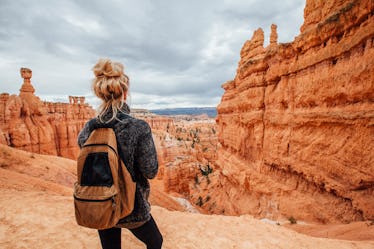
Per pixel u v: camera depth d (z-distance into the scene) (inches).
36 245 134.0
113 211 60.7
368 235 282.0
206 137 4315.9
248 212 738.2
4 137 1437.0
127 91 73.1
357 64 375.2
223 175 1093.1
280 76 617.6
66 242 139.1
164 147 2694.4
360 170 378.0
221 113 1187.3
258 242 164.2
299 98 531.2
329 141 444.5
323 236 346.9
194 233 166.7
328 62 443.8
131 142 66.0
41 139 1700.3
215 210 1069.8
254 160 774.5
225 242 157.5
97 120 68.2
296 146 543.2
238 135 897.5
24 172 625.3
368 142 362.6
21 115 1656.0
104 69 68.7
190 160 2214.6
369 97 360.5
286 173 609.3
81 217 60.9
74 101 2491.4
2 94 1631.4
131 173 66.9
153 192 794.8
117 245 76.9
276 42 849.5
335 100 430.3
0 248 129.5
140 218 72.1
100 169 61.5
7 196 227.0
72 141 2201.0
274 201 621.6
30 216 175.5
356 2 374.6
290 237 184.4
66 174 726.5
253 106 757.9
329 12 499.5
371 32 346.6
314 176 484.7
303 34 511.8
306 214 506.3
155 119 5438.0
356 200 385.7
